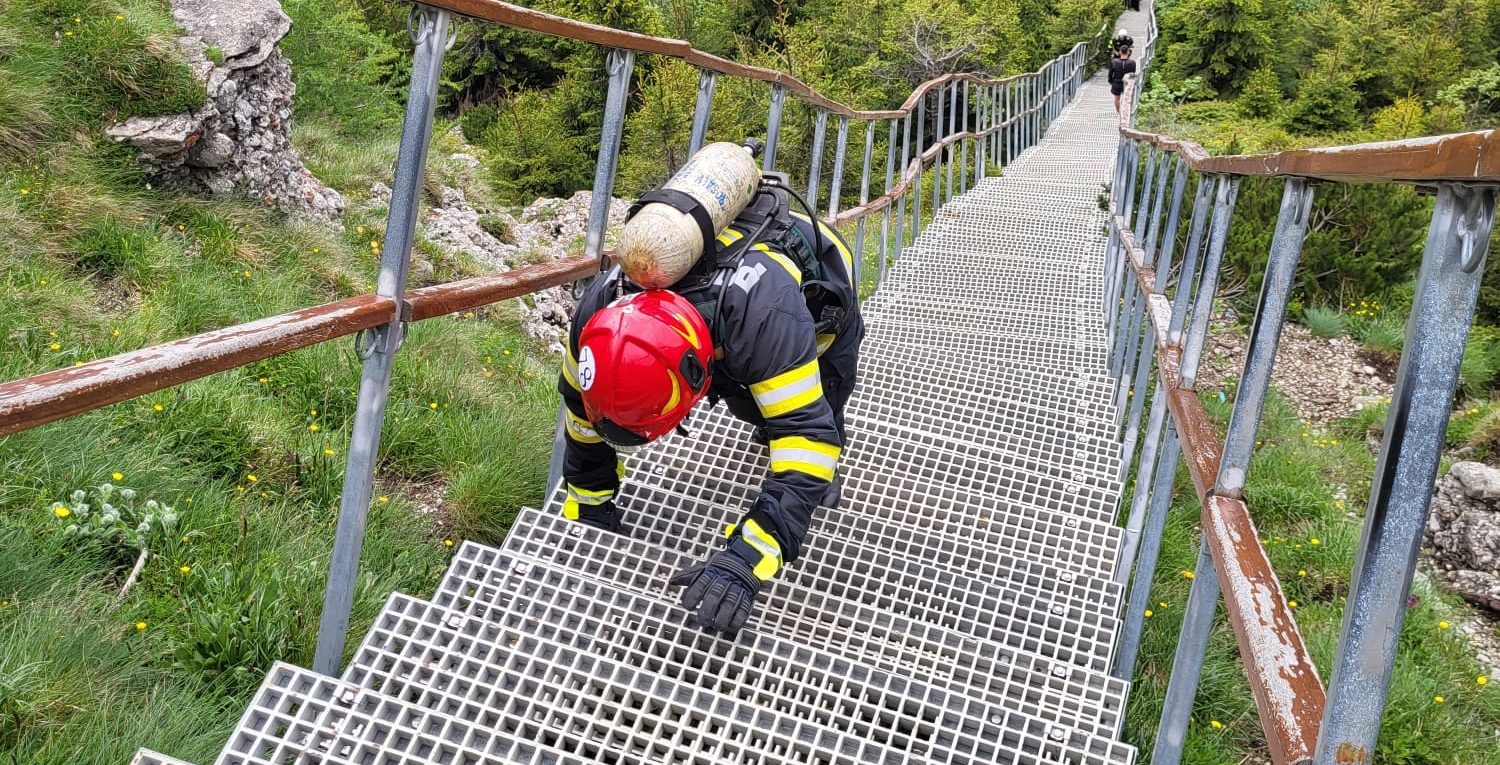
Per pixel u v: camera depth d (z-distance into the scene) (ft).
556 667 7.86
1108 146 60.03
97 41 18.92
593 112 62.28
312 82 34.09
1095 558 11.40
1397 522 3.83
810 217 9.45
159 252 16.88
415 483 14.02
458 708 7.57
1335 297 32.32
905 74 80.38
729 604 7.89
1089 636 9.44
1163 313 13.89
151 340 14.65
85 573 9.75
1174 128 71.61
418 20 7.55
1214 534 6.84
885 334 22.15
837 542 10.42
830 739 7.48
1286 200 6.80
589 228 11.54
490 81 80.43
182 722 8.32
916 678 8.48
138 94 19.07
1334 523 19.98
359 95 36.42
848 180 62.90
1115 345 20.70
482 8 7.85
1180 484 20.04
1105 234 33.40
